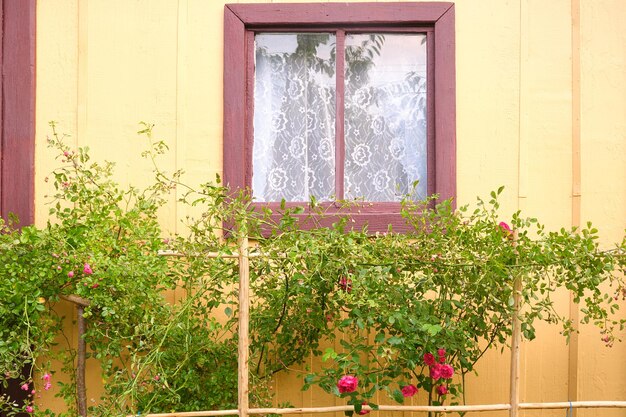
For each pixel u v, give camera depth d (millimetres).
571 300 3273
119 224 3057
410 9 3350
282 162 3418
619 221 3293
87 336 3041
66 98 3311
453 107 3314
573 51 3330
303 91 3432
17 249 2824
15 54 3279
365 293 2748
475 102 3334
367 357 3004
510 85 3334
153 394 2992
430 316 2805
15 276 2822
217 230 3285
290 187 3406
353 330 2959
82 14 3324
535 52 3338
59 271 2814
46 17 3320
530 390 3260
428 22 3363
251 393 3006
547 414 3270
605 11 3338
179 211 3299
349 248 2775
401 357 2844
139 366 2803
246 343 2787
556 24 3344
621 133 3312
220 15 3357
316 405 3242
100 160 3305
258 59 3424
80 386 3025
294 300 3006
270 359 3143
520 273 2791
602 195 3303
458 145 3324
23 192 3244
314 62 3422
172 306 2998
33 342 2869
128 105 3324
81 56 3318
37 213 3273
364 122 3416
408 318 2779
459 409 2857
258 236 2979
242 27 3348
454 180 3303
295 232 2879
